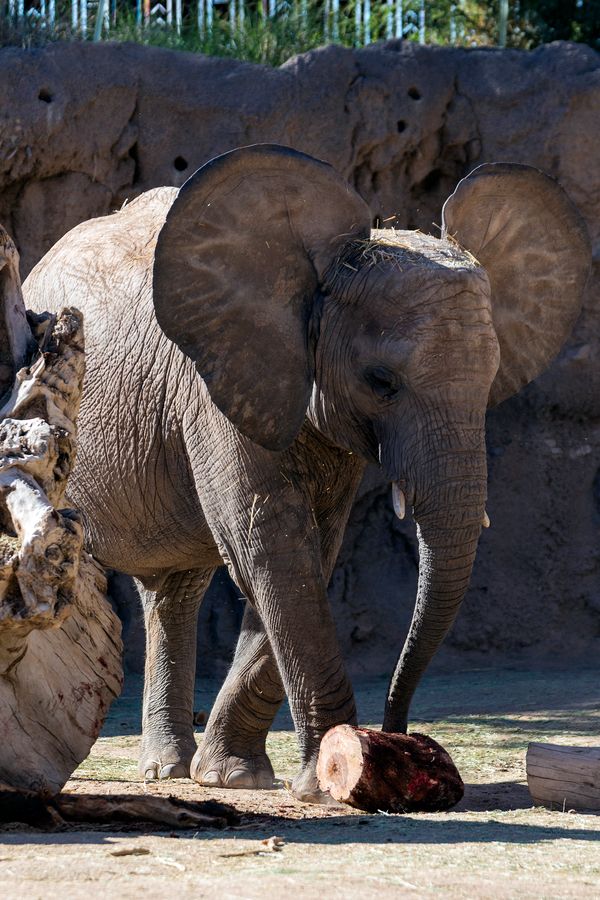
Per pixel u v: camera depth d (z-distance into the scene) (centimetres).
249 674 1094
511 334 1073
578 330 2167
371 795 870
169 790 1048
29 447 742
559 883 565
